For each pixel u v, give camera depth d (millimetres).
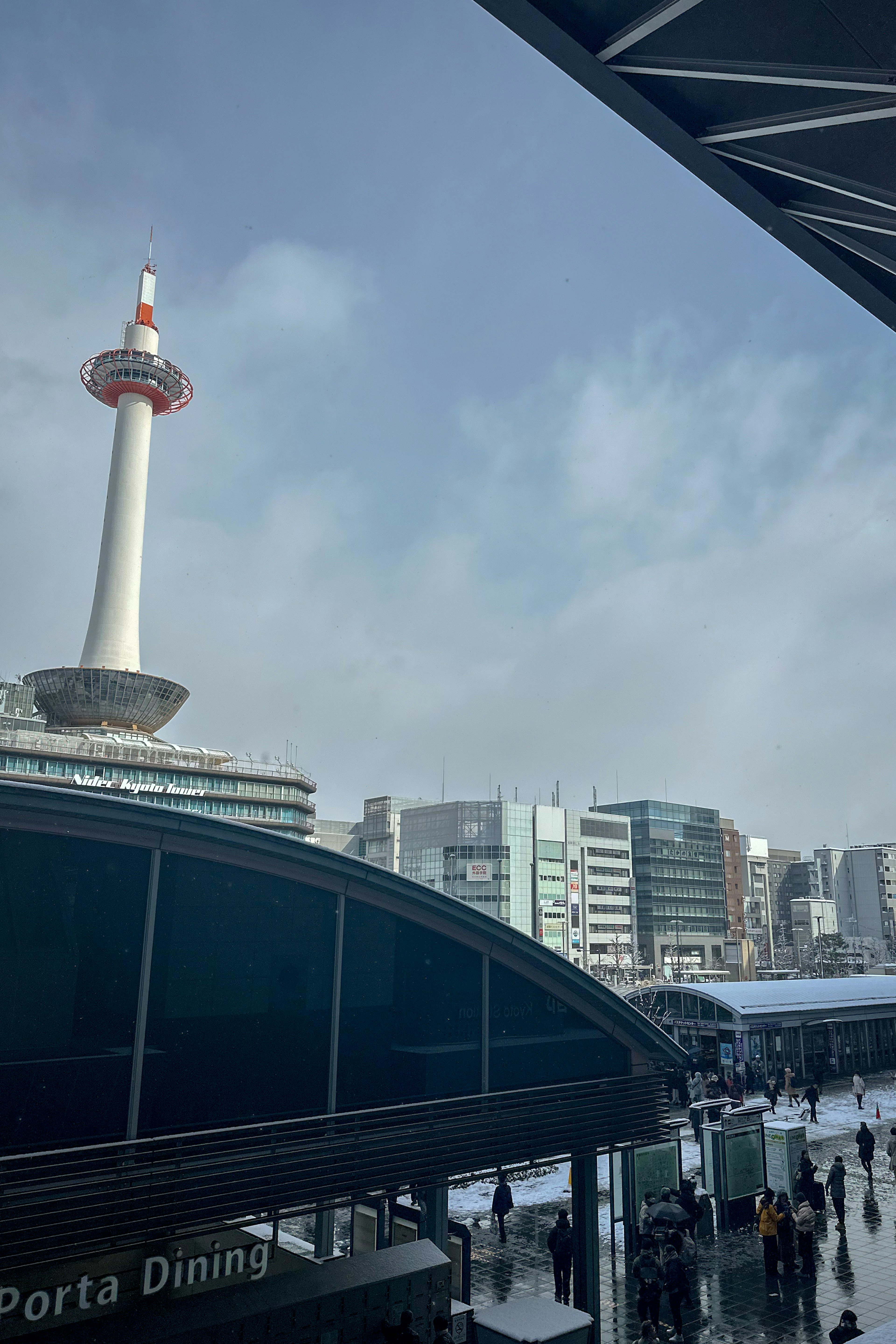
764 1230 17984
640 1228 17922
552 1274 18125
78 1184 9969
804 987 44562
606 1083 16031
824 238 8695
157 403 131750
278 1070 12703
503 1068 15195
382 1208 15219
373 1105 13508
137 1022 11492
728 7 6238
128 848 11945
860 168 7637
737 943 149625
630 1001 44906
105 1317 9625
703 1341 14922
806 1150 22297
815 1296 16844
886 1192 23766
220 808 110688
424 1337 11188
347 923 13891
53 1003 10914
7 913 10820
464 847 126125
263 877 13125
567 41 6676
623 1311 16422
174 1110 11602
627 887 140125
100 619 125375
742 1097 35188
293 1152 11805
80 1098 10852
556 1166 27000
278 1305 10047
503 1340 12086
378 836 140875
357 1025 13672
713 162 7930
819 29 6430
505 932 15500
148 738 122625
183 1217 10492
